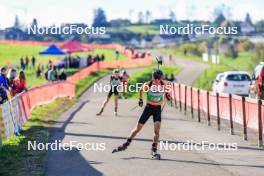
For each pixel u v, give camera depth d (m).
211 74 83.94
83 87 55.47
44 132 20.61
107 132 20.62
